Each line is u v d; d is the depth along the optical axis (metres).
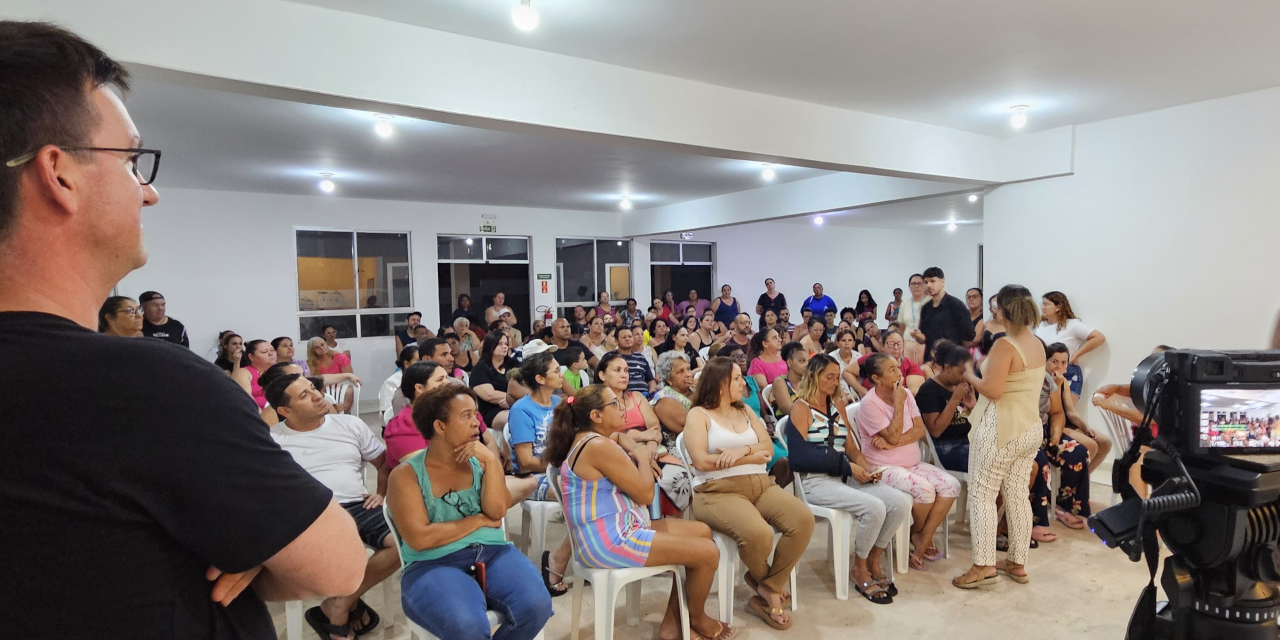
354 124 4.37
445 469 2.19
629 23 2.86
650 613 2.82
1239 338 4.23
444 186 7.17
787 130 4.08
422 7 2.64
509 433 3.25
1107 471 4.55
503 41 3.03
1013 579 3.07
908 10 2.77
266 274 7.58
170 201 7.05
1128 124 4.66
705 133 3.73
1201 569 1.29
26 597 0.51
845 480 3.20
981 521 2.96
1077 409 5.00
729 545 2.68
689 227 8.68
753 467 2.82
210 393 0.57
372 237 8.30
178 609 0.56
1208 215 4.33
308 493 0.62
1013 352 2.86
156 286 6.99
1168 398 1.29
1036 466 3.53
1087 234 4.92
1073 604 2.83
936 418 3.67
